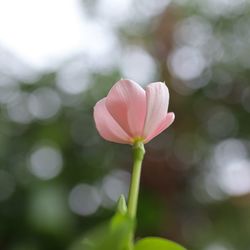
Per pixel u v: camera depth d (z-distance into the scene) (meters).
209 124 0.63
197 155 0.61
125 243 0.20
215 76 0.64
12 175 0.53
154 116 0.23
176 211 0.58
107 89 0.58
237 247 0.61
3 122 0.55
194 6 0.65
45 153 0.56
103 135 0.23
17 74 0.59
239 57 0.65
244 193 0.62
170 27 0.63
